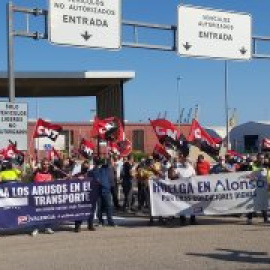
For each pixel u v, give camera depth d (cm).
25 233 1515
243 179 1627
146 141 5962
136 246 1265
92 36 1769
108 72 3788
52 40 1714
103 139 2420
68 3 1730
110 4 1792
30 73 3703
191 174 1702
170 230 1513
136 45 1886
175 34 1942
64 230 1562
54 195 1514
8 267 1058
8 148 1927
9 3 1692
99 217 1634
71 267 1045
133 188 2066
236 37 2025
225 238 1349
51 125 2089
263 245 1238
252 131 6103
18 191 1477
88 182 1558
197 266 1028
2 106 1568
